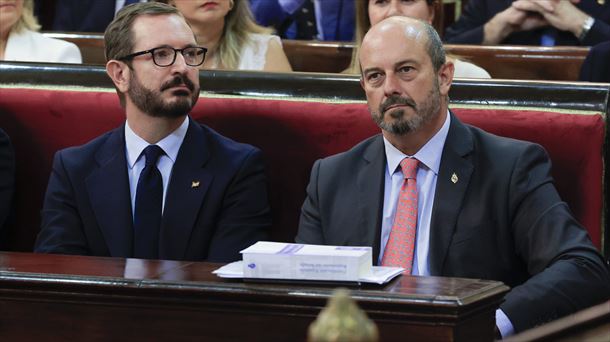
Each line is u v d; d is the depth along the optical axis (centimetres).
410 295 522
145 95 836
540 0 1250
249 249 568
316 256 552
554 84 857
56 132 953
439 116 779
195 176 851
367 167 798
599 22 1235
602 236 823
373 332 303
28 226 960
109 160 860
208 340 550
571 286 690
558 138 837
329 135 898
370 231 779
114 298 563
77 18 1405
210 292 546
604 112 834
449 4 1545
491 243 756
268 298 537
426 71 754
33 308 577
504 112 854
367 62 759
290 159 907
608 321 514
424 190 779
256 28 1178
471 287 548
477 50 1139
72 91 953
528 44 1274
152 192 845
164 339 558
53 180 870
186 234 838
